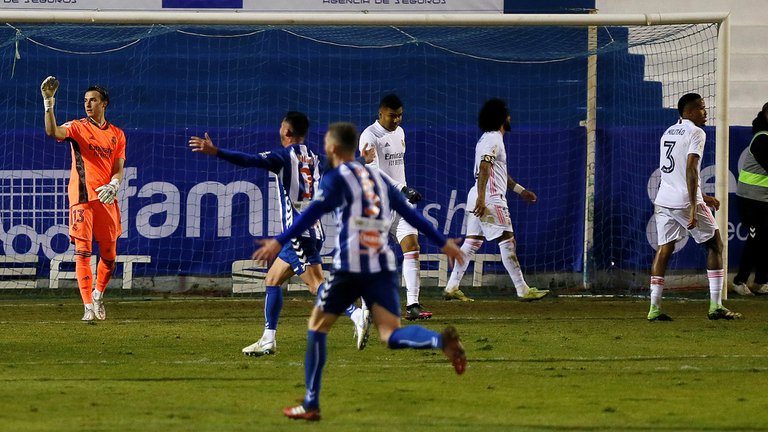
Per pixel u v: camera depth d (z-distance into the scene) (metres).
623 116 55.28
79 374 29.22
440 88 55.03
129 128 51.56
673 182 42.12
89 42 53.16
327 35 54.53
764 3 60.31
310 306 47.41
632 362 31.81
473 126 53.06
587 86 54.81
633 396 26.12
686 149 41.59
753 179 51.38
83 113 53.12
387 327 22.30
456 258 22.97
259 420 22.94
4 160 50.66
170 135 51.50
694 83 56.84
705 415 23.73
